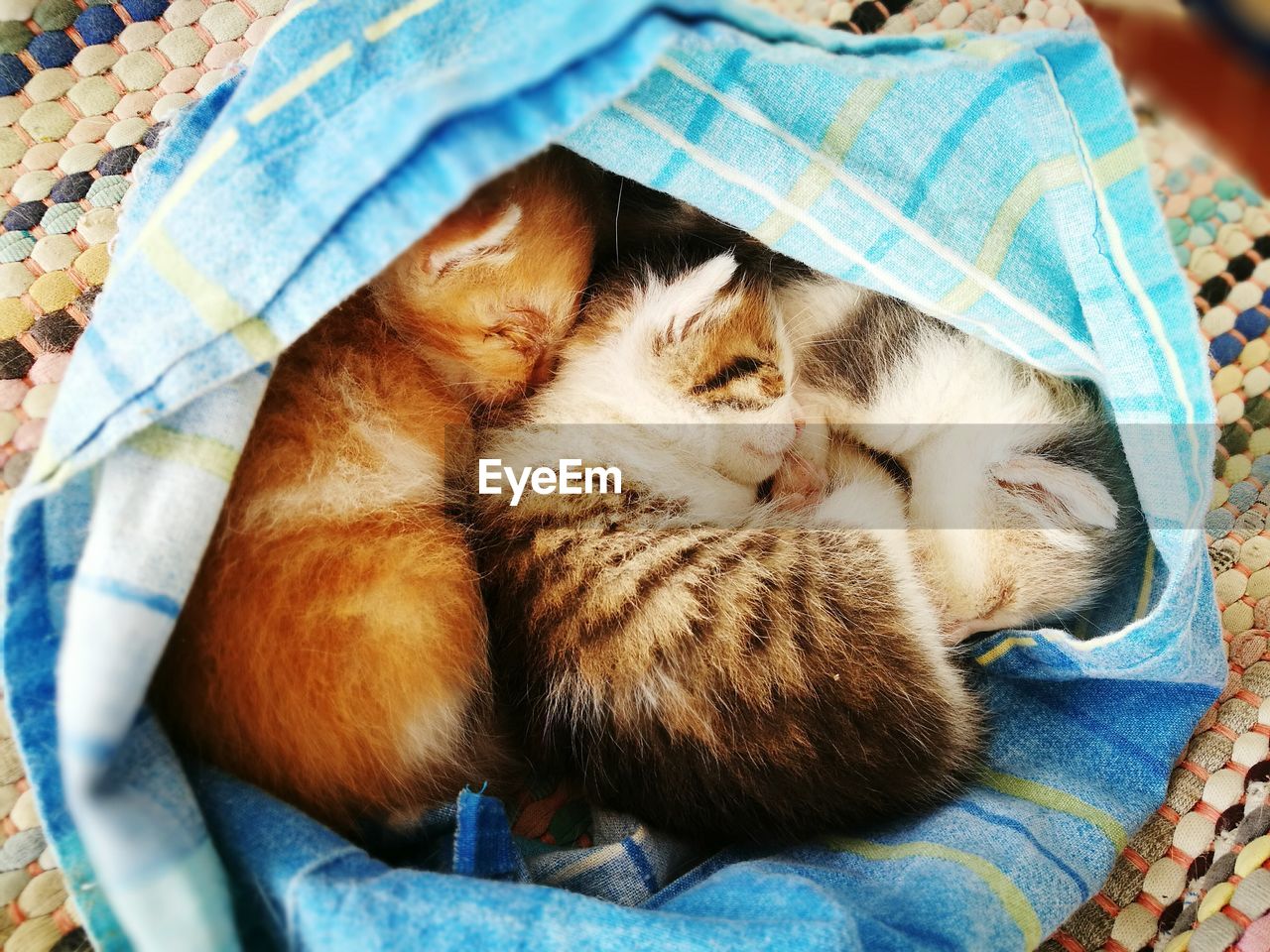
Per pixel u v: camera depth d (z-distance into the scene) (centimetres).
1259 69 19
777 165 18
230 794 16
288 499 19
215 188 15
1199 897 19
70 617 14
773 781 21
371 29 15
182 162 18
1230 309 24
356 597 20
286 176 15
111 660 14
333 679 19
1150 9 20
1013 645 22
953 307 20
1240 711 20
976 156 18
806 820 21
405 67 15
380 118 14
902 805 21
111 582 14
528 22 14
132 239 17
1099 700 21
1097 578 23
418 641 20
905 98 18
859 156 18
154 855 13
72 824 15
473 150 14
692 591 22
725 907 16
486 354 23
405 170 14
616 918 15
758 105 18
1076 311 20
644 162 18
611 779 21
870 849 19
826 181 18
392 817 20
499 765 22
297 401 20
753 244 25
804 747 21
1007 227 19
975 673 22
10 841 18
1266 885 19
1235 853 19
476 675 22
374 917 14
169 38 23
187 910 13
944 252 19
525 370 24
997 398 24
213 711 18
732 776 21
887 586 23
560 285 23
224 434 16
